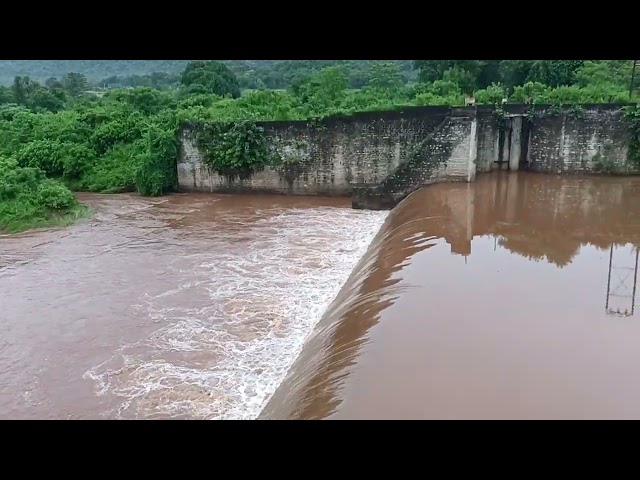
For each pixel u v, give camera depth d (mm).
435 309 10953
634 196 20422
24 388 11453
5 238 22453
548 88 28547
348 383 8422
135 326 13992
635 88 28891
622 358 8711
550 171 25109
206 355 12453
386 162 27266
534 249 14875
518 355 8898
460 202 20375
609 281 12367
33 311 15141
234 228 22797
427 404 7566
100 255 19859
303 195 28766
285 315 14320
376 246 17594
